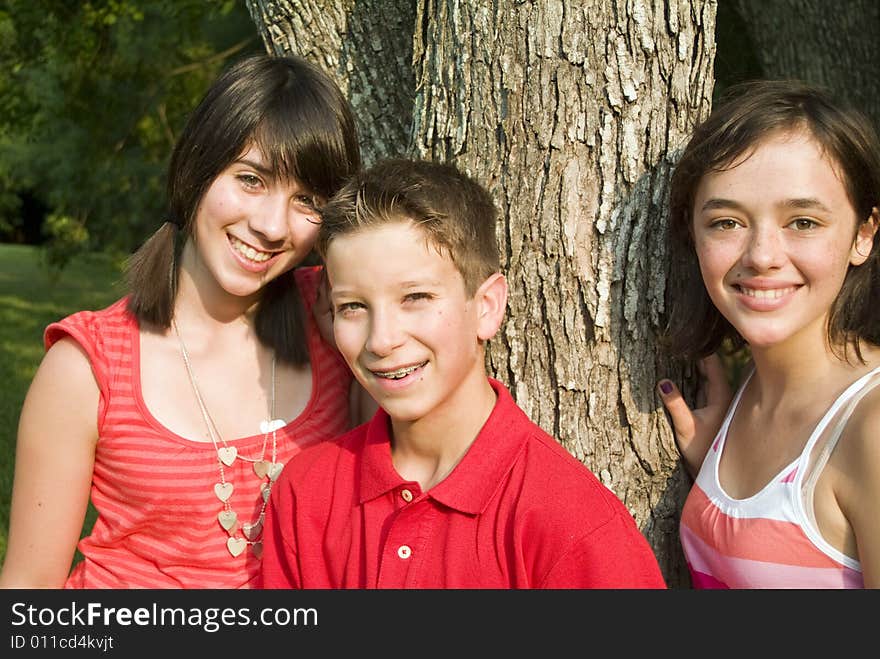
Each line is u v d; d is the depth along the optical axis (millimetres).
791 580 2021
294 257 2291
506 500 1927
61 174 12398
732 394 2430
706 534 2189
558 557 1852
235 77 2232
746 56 4820
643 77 2271
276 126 2164
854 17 4250
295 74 2262
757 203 2027
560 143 2264
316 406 2412
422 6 2512
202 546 2250
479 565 1906
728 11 4750
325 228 2002
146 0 8727
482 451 1961
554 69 2256
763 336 2064
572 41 2244
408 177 1976
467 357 1987
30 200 25625
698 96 2334
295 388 2420
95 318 2326
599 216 2283
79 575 2293
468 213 1977
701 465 2369
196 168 2225
